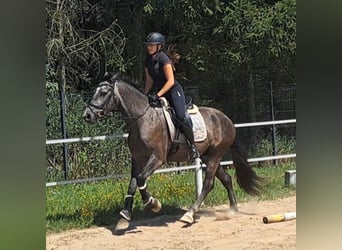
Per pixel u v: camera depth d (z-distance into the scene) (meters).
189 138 7.69
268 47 14.48
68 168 11.93
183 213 8.52
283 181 10.86
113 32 14.37
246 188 8.59
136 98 7.36
